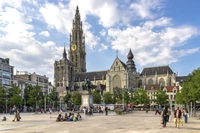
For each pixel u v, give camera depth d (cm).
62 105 14225
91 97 7400
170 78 18988
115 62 18675
